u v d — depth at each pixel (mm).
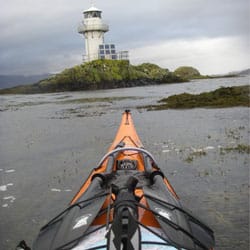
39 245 4227
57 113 29391
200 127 17625
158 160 11781
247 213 7574
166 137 15578
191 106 27281
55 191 9625
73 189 9711
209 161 11383
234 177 9789
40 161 13000
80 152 13961
